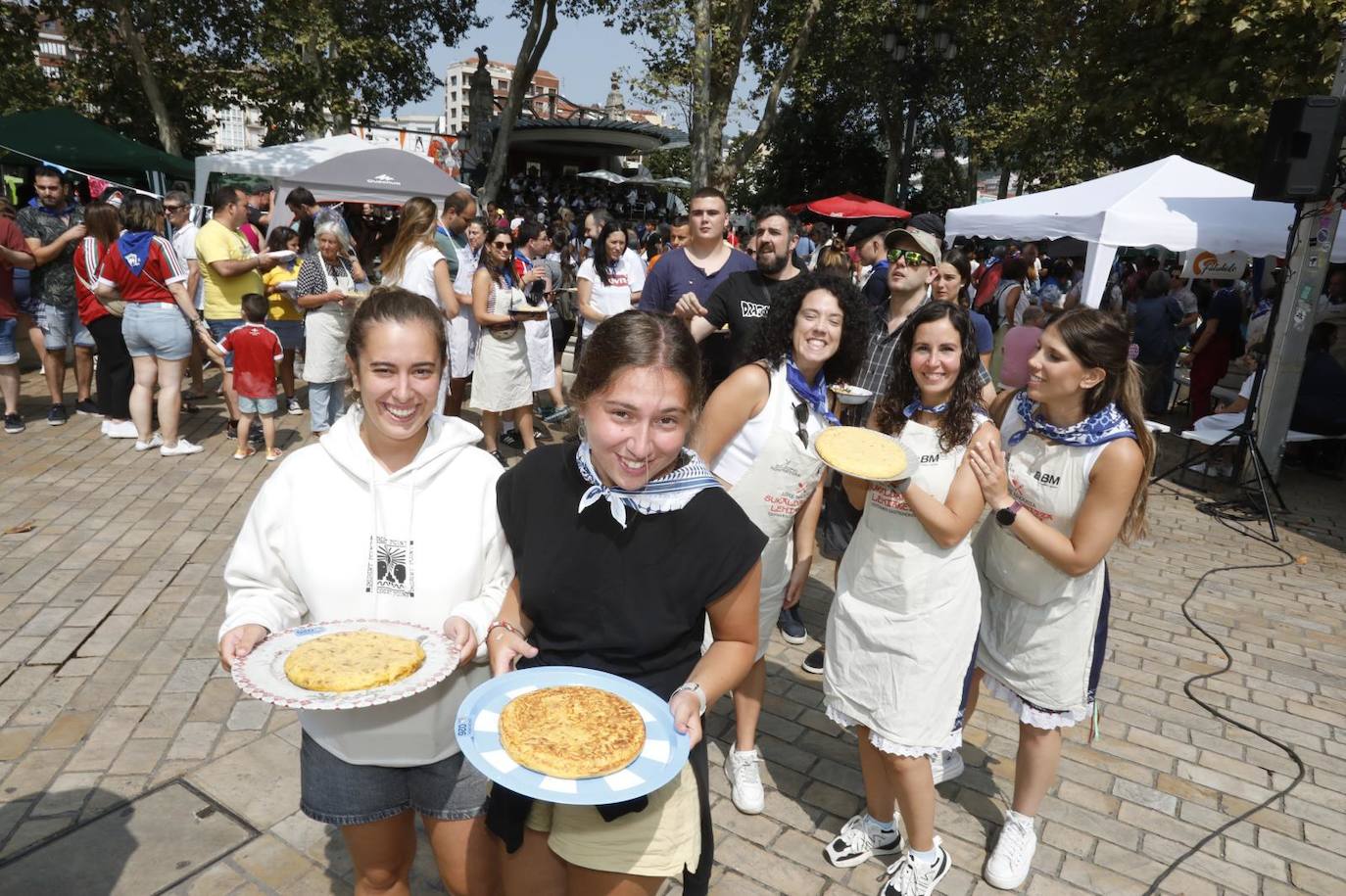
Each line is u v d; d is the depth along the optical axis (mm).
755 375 2898
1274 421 8016
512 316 6773
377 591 1943
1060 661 2680
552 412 8719
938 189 40562
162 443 7195
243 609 1884
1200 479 8453
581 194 38719
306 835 2848
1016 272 11844
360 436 1947
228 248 7602
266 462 6945
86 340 7875
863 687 2627
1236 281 13914
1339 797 3521
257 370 6836
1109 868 3023
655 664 1815
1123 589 5656
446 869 2023
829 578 5523
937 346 2557
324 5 21344
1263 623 5238
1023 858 2857
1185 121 13219
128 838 2779
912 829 2639
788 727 3785
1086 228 8820
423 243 6434
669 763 1574
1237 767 3703
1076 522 2551
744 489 2875
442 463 1933
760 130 20422
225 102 23562
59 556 4965
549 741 1571
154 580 4727
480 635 1885
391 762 1873
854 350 2994
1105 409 2533
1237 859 3113
